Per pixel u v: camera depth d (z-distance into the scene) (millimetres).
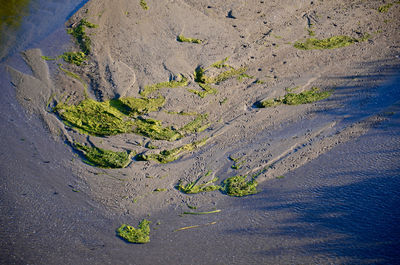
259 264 6078
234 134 8766
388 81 9602
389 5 12805
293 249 6242
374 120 8562
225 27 12062
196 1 13133
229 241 6539
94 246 6664
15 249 6582
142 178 7898
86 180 7922
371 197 6852
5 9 13305
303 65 10609
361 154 7785
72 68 10742
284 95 9633
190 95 9742
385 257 5809
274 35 11805
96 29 11891
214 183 7734
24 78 10500
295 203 7055
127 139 8695
